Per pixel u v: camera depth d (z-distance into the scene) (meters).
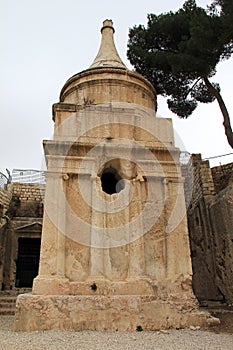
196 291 20.81
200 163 21.70
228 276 17.08
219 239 18.25
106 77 16.03
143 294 11.40
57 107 13.99
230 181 20.61
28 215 27.00
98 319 10.59
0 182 27.50
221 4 16.69
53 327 10.39
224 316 12.61
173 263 12.34
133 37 21.06
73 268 11.84
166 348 8.32
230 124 17.48
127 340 9.17
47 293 11.01
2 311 16.64
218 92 18.78
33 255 25.80
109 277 11.77
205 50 16.86
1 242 23.89
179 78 18.88
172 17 19.02
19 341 8.86
